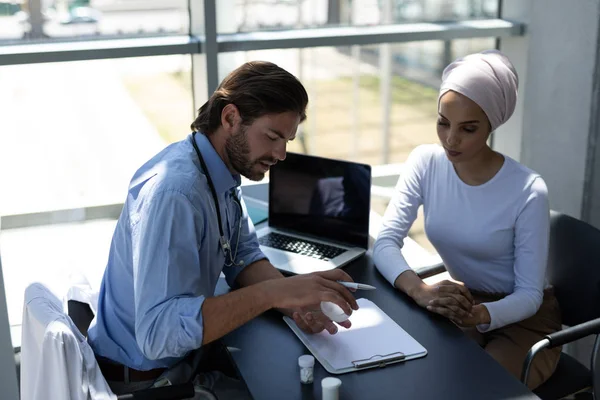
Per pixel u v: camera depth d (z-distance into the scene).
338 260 2.01
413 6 2.52
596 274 1.92
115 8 2.24
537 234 1.86
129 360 1.67
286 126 1.52
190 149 1.58
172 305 1.46
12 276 2.33
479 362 1.54
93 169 2.47
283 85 1.50
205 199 1.55
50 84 2.36
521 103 2.62
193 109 2.46
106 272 1.69
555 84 2.54
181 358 1.67
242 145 1.54
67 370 1.47
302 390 1.45
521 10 2.54
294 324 1.68
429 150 2.05
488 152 1.93
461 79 1.82
